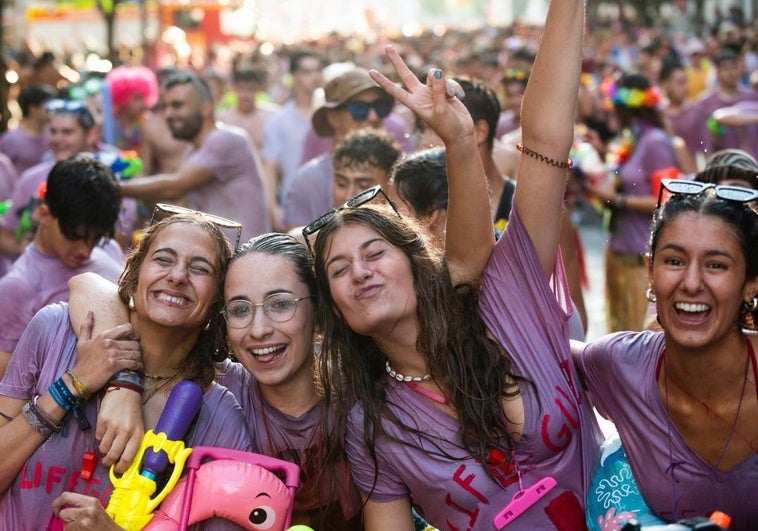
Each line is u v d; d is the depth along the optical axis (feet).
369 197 12.63
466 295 12.94
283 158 36.88
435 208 15.89
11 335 17.10
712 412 11.71
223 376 13.56
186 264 12.70
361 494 12.96
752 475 11.69
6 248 24.88
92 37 109.50
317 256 12.57
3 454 12.34
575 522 12.45
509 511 12.19
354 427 12.64
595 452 12.84
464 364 12.37
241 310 12.60
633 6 177.58
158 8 86.79
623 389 12.34
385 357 12.91
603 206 28.43
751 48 60.95
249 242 12.97
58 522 12.42
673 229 11.32
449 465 12.26
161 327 12.83
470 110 19.08
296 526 11.78
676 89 44.62
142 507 11.93
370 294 12.17
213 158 25.96
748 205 11.53
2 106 41.93
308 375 13.05
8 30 91.45
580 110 45.09
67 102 27.50
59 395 12.30
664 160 27.84
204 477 12.14
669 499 12.06
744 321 11.78
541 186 12.86
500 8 302.04
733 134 38.42
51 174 17.43
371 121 25.12
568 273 19.88
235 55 92.94
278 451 13.19
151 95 38.78
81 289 13.34
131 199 25.45
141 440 12.21
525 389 12.45
